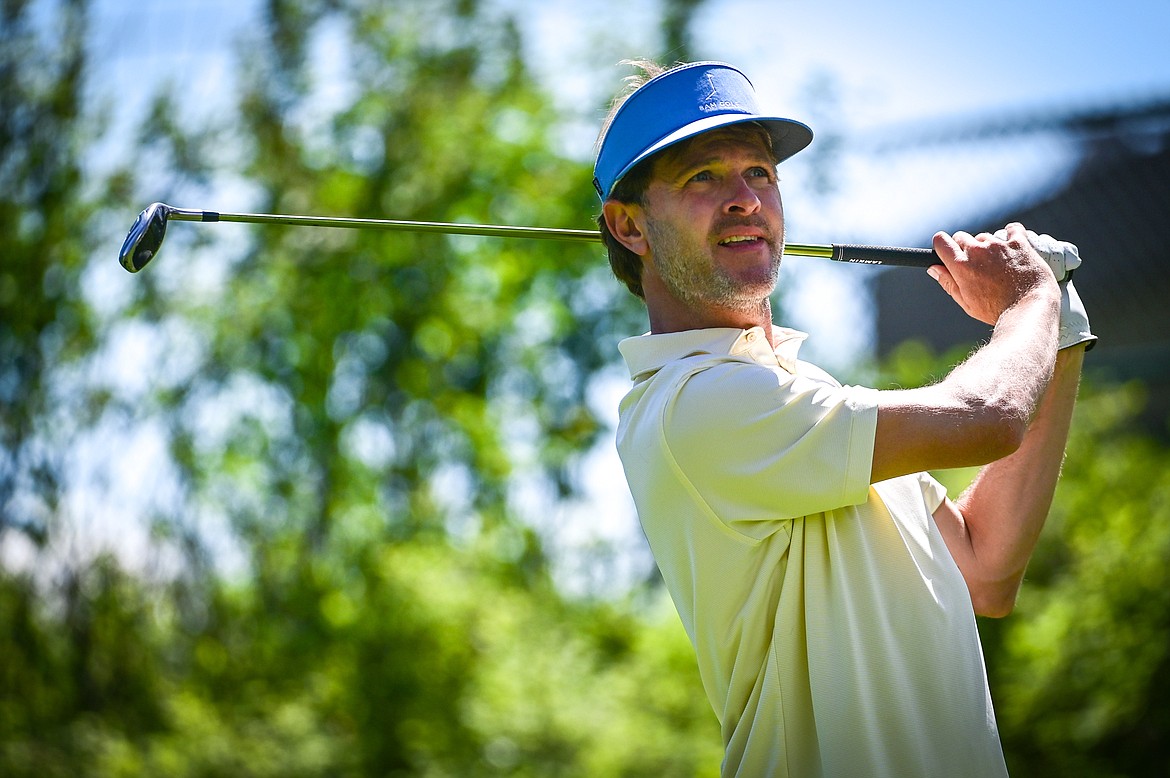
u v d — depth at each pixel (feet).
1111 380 96.27
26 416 88.12
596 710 75.05
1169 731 61.72
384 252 105.81
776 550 21.27
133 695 85.87
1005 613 24.00
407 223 26.32
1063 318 23.13
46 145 92.17
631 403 23.31
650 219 23.72
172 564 88.58
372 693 80.07
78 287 92.53
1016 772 63.52
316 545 95.45
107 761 78.43
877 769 20.33
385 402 106.83
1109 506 67.21
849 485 20.35
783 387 20.98
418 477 104.88
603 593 96.84
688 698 74.95
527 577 100.07
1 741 80.79
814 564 21.12
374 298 106.11
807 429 20.62
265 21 98.84
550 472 116.47
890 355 93.50
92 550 87.40
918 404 20.31
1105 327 107.96
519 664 78.33
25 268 91.15
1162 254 105.50
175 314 94.12
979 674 21.36
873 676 20.66
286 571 91.61
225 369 95.09
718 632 21.93
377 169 106.93
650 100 23.80
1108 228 107.04
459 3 109.70
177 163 95.20
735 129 23.52
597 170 25.12
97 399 89.40
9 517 86.84
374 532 99.40
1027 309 21.72
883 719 20.54
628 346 23.59
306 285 102.42
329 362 102.73
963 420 20.06
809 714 21.03
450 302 108.88
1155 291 106.11
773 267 23.39
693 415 21.38
